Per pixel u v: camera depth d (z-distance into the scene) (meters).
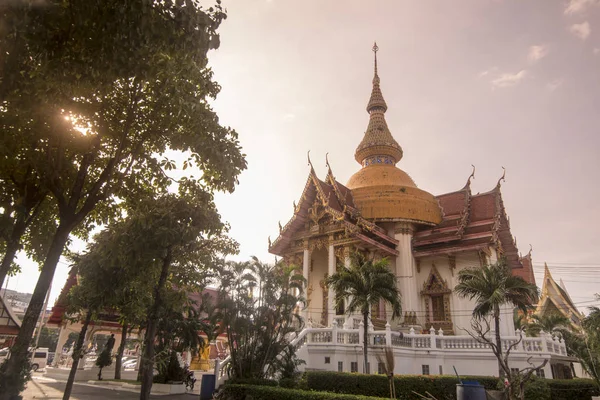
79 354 16.59
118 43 8.32
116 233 14.22
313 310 41.00
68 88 10.05
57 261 12.09
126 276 16.17
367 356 22.89
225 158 13.41
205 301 22.97
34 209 15.06
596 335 26.30
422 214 41.00
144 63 9.15
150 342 14.49
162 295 14.91
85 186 15.13
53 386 26.52
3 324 31.72
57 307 39.12
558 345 27.41
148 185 16.03
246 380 20.31
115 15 7.95
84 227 16.34
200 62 12.20
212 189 15.20
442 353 26.89
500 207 40.88
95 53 8.53
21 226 13.52
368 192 43.31
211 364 44.91
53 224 15.92
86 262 16.73
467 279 22.20
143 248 13.98
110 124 13.34
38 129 11.93
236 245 17.09
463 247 37.06
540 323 39.75
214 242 16.72
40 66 8.95
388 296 23.73
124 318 19.55
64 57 8.74
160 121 13.27
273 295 22.64
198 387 30.58
